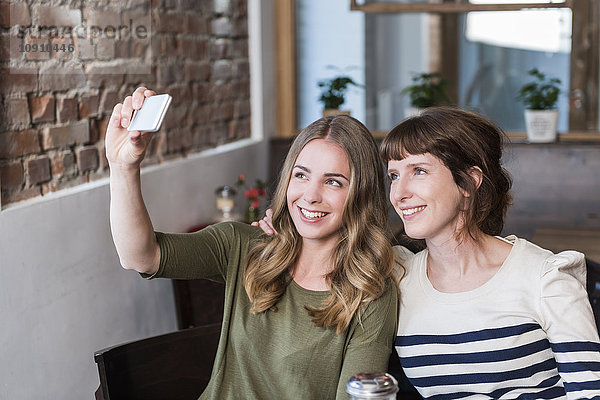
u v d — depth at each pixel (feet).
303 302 5.48
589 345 4.78
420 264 5.42
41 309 7.00
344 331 5.28
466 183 5.10
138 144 4.92
